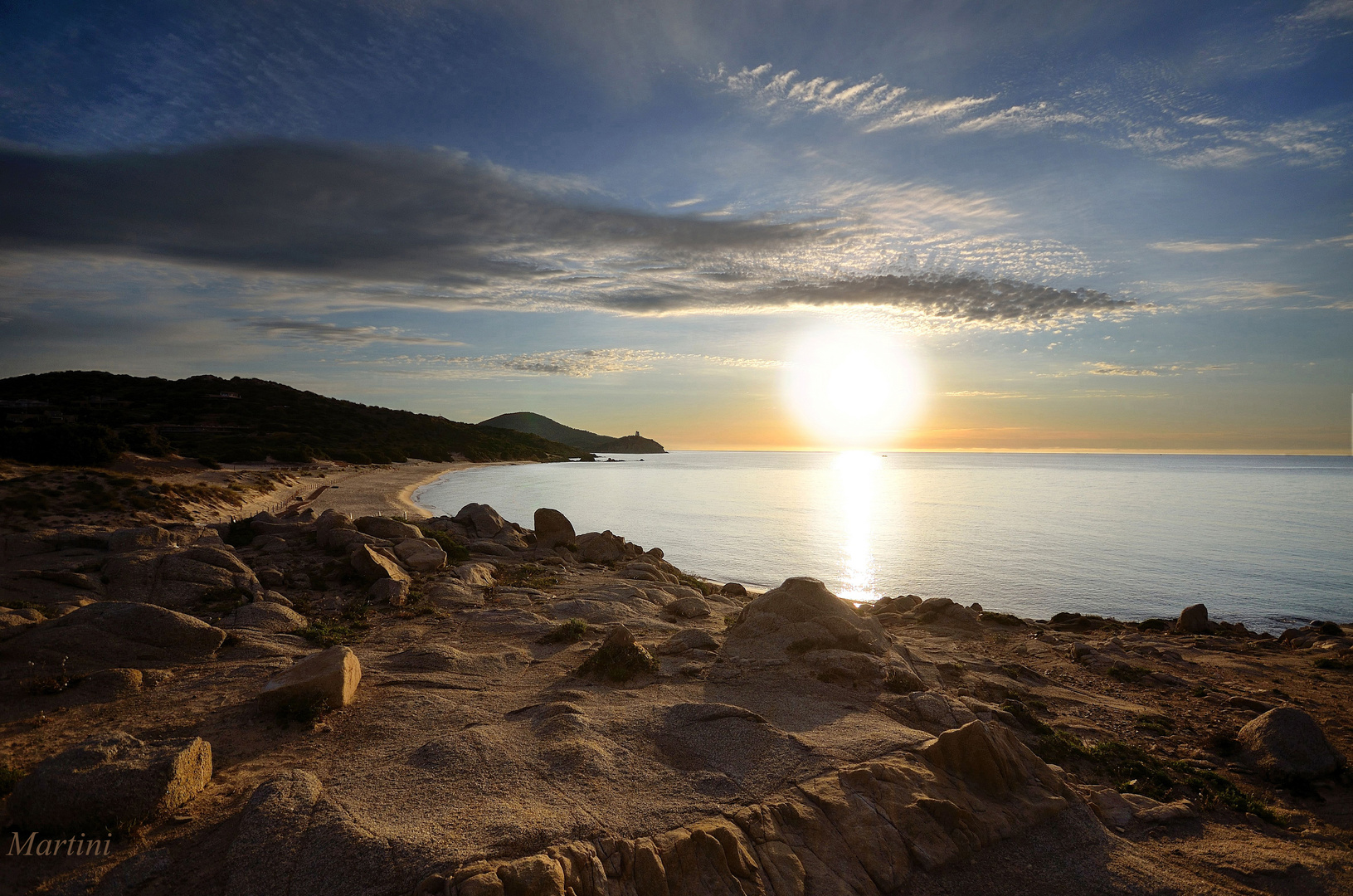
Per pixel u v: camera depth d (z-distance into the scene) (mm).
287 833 7184
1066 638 22969
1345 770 11992
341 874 6598
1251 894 8133
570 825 7586
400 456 142000
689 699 12273
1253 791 11531
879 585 41625
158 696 11359
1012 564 47875
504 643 15984
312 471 93312
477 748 9461
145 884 6645
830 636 15562
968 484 143125
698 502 95312
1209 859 8914
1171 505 91062
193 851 7184
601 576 27875
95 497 34812
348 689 11414
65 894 6422
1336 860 9086
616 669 13414
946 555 51562
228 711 10820
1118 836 9375
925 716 11789
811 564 48062
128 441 66250
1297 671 19688
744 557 51156
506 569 27016
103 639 12664
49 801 7383
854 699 12500
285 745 9742
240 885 6504
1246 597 38281
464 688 12555
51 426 51562
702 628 18828
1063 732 13102
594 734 10148
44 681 11070
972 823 8688
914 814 8531
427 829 7352
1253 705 15688
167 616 13461
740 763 9445
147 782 7715
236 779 8695
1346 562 47969
